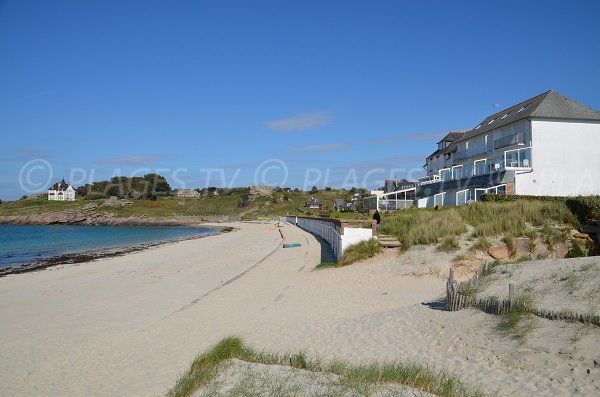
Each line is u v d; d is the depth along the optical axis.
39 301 15.39
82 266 25.86
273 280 18.09
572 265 10.15
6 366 8.66
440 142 63.34
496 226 18.11
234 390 6.15
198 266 23.88
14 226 93.19
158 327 11.38
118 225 103.81
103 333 10.94
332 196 137.12
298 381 6.39
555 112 38.84
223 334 10.42
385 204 51.69
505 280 10.23
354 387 6.09
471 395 5.99
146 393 7.05
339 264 19.38
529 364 6.81
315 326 10.58
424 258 16.84
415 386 6.26
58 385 7.64
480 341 7.93
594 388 5.85
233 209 131.12
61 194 123.12
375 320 10.48
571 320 7.49
